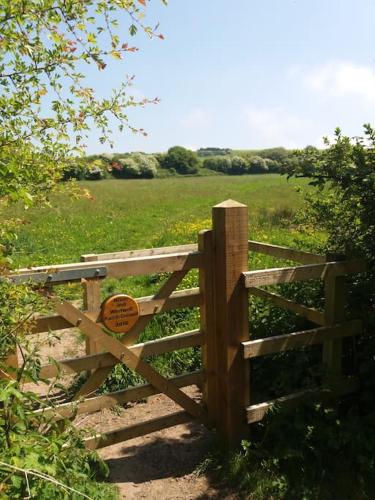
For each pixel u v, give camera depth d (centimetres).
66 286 326
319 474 343
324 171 385
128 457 377
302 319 475
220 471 353
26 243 1232
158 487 341
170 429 419
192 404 383
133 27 237
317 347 449
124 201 2823
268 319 498
